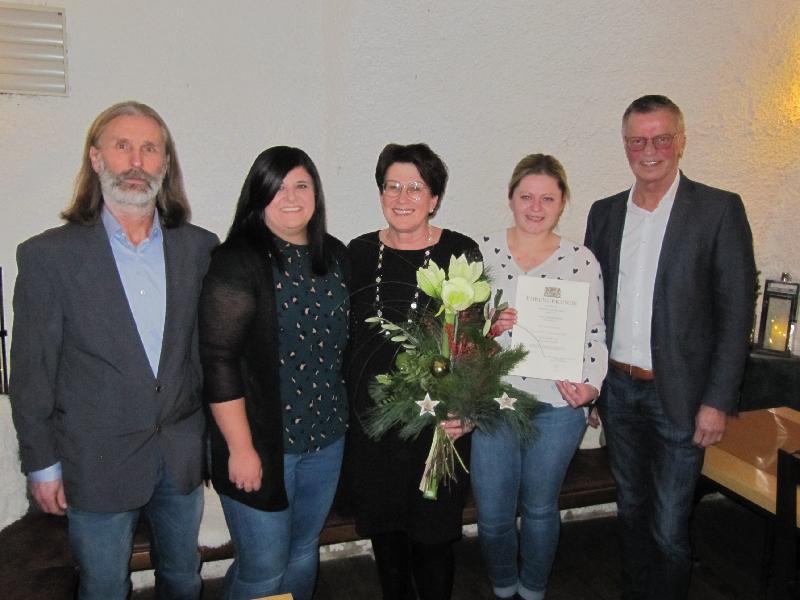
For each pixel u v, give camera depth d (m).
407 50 2.34
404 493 1.79
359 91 2.32
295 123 2.29
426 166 1.73
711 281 1.92
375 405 1.72
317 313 1.60
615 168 2.65
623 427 2.11
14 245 2.12
